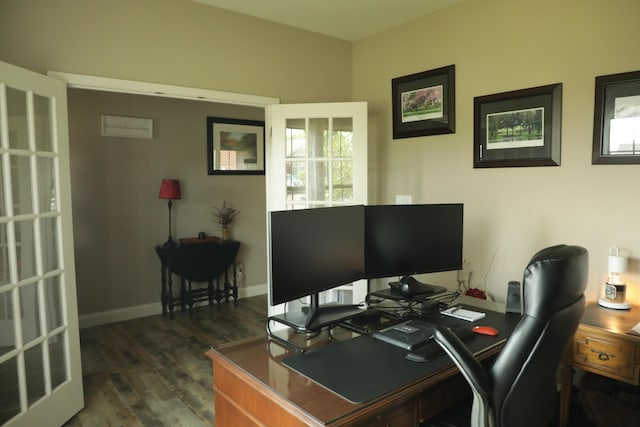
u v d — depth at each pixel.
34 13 2.54
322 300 3.55
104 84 2.80
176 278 4.92
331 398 1.33
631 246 2.46
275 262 1.74
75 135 4.27
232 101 3.39
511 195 2.99
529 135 2.85
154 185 4.75
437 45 3.38
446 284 3.42
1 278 2.24
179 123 4.86
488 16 3.05
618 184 2.49
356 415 1.26
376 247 2.24
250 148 5.36
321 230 1.96
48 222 2.54
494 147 3.04
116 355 3.64
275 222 1.74
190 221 5.01
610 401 2.20
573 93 2.65
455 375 1.71
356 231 2.16
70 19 2.67
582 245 2.66
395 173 3.79
